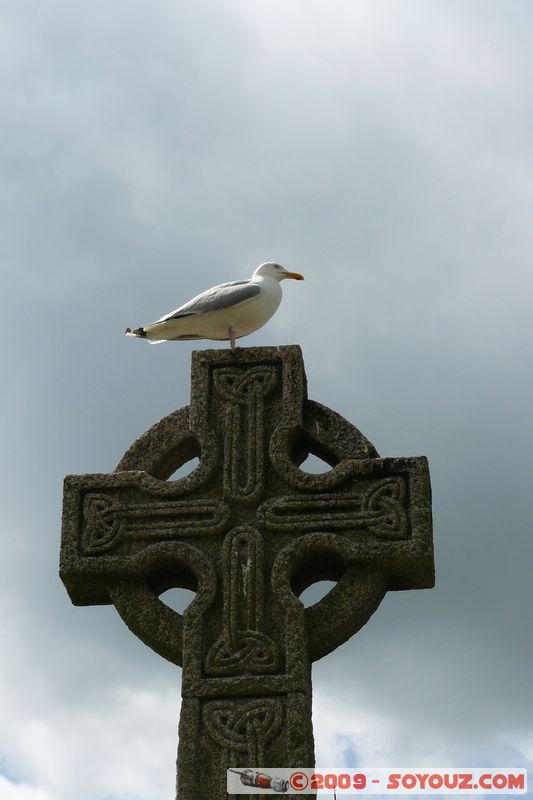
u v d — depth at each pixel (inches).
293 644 469.7
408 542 483.2
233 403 516.7
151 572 497.4
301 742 455.2
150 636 485.1
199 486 504.4
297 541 487.2
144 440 519.5
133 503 503.8
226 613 478.0
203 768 456.8
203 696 466.0
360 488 495.8
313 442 512.7
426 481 493.4
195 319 539.5
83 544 498.6
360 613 479.8
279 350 523.5
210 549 494.0
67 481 510.0
